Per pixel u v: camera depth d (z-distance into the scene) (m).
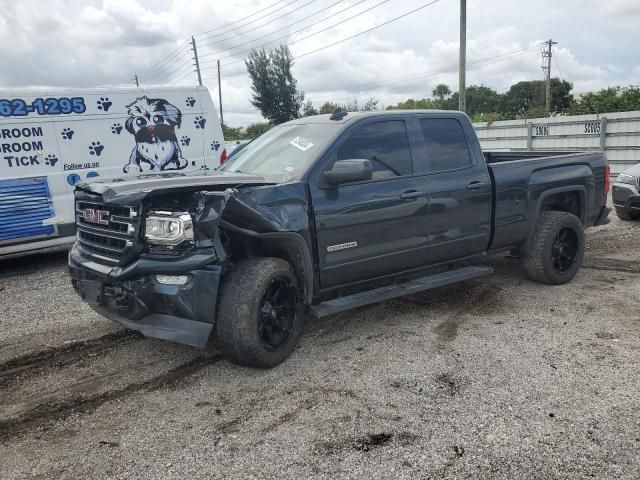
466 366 3.95
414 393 3.56
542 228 5.76
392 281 4.96
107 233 3.82
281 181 4.13
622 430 3.06
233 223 3.75
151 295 3.60
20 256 9.16
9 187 7.83
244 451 2.96
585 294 5.61
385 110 4.96
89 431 3.23
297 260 4.11
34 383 3.90
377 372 3.89
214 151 9.66
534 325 4.76
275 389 3.68
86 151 8.38
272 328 4.01
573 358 4.04
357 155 4.48
